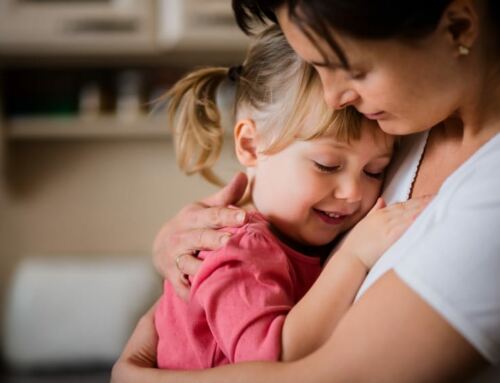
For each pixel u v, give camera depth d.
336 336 0.71
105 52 2.35
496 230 0.66
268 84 1.02
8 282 2.73
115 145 2.73
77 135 2.60
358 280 0.80
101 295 2.38
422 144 0.89
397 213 0.81
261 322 0.82
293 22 0.70
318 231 0.98
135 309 2.38
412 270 0.68
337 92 0.75
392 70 0.70
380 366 0.67
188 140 1.21
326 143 0.93
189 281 0.97
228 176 2.51
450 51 0.71
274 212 1.01
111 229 2.75
